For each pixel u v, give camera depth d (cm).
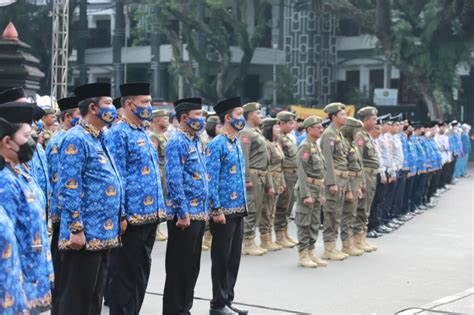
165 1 4062
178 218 835
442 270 1213
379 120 1622
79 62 4944
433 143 2211
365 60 4925
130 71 5362
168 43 4884
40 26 4312
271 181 1351
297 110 3297
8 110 537
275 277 1135
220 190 912
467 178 3131
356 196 1331
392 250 1402
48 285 562
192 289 863
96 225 711
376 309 946
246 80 5231
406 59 3775
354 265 1245
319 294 1026
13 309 471
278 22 4938
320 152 1227
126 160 782
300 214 1214
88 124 721
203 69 4325
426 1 3769
